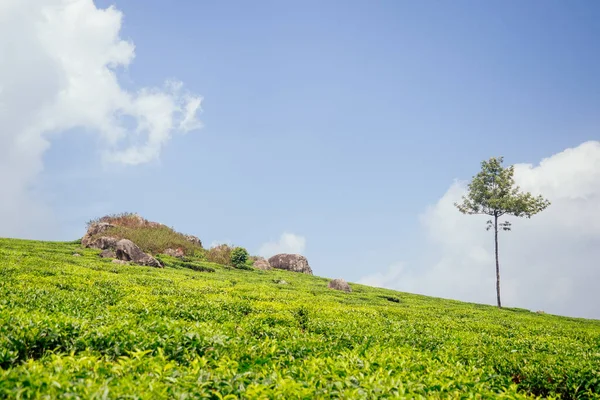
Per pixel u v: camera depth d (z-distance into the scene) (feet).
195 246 157.99
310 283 129.59
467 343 45.03
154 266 112.88
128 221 158.81
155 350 27.50
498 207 158.51
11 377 18.10
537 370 33.24
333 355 30.73
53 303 43.68
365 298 103.50
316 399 19.66
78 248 129.49
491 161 165.89
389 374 24.22
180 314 48.03
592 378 30.63
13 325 28.09
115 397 17.28
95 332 28.81
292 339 35.42
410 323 57.26
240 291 78.18
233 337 33.22
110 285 63.00
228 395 18.74
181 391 19.19
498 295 146.72
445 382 24.11
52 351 24.86
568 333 67.21
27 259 82.84
